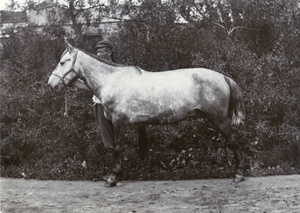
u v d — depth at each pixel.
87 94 8.55
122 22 9.20
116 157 6.53
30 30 9.30
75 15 9.28
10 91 8.91
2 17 9.77
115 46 8.80
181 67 8.55
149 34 8.69
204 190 5.98
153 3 8.81
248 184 6.24
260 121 7.91
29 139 8.31
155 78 6.43
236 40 8.66
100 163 7.84
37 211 5.06
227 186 6.18
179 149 8.08
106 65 6.59
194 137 8.05
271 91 7.96
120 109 6.39
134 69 6.54
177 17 8.85
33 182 6.98
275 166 7.48
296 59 8.70
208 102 6.22
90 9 9.42
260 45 9.17
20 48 9.24
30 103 8.76
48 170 7.56
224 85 6.30
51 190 6.29
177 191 5.99
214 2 8.89
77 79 6.88
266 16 8.87
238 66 8.00
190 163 7.55
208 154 7.74
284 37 8.83
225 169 7.37
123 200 5.56
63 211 5.05
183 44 8.45
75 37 9.21
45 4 9.44
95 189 6.30
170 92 6.29
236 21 9.02
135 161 7.61
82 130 8.36
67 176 7.25
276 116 8.30
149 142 8.01
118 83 6.45
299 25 8.92
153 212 4.93
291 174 7.03
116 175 6.57
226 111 6.31
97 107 6.93
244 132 7.72
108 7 9.15
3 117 8.71
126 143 8.09
